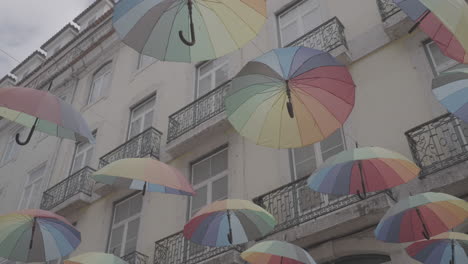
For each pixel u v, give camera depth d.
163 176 4.20
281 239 6.35
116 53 14.22
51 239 4.83
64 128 3.69
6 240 4.62
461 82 3.56
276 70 3.16
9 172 15.20
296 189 6.86
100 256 5.66
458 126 5.81
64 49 15.82
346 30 8.03
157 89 11.48
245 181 7.88
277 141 3.25
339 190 4.21
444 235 4.00
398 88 6.80
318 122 3.25
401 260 5.55
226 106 3.38
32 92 3.40
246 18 2.73
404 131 6.36
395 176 4.11
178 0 2.66
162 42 2.73
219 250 7.25
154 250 8.46
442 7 2.04
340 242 6.13
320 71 3.21
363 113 6.95
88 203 10.73
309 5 9.16
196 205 8.57
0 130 17.53
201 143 9.10
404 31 7.12
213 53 2.76
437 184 5.40
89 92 14.24
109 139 11.82
